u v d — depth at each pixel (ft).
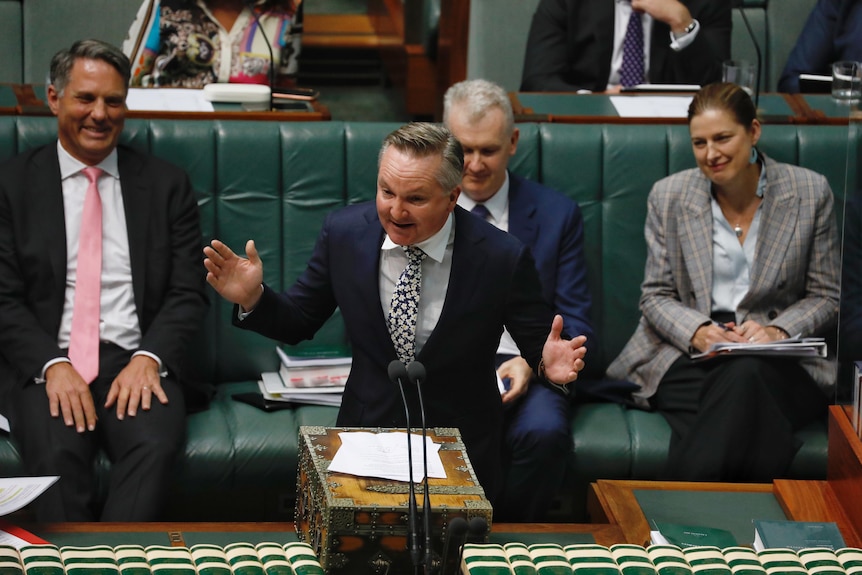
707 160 43.39
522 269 34.65
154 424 40.50
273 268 46.44
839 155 47.60
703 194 44.88
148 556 26.45
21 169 42.68
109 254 42.96
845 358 34.53
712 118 42.88
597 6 59.00
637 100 52.70
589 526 32.45
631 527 32.63
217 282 33.55
